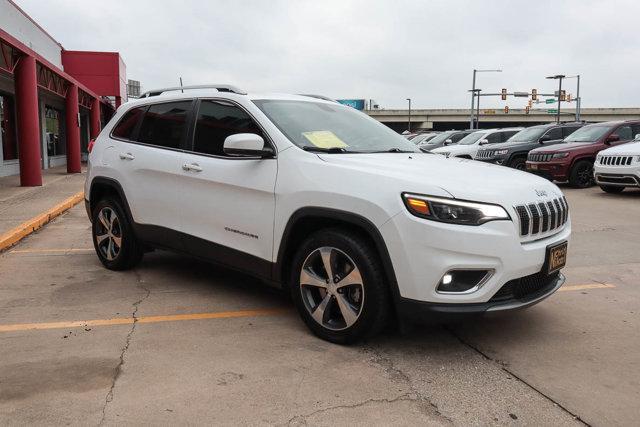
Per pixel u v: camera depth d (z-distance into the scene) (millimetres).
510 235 3402
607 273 5883
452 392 3152
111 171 5504
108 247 5695
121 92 31016
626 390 3203
